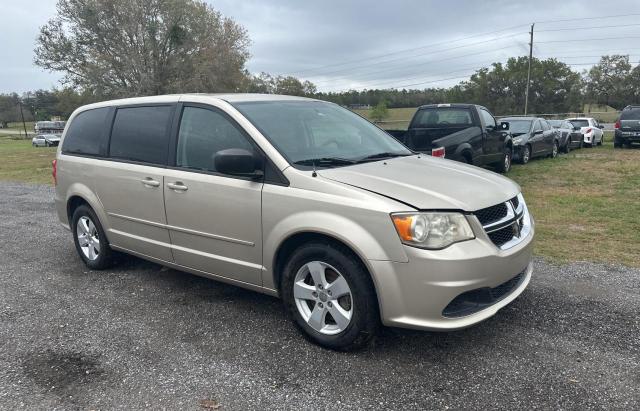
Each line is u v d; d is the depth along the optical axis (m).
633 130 19.80
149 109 4.69
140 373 3.29
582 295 4.33
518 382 3.05
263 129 3.86
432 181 3.54
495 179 3.88
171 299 4.55
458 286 3.06
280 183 3.60
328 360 3.39
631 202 8.42
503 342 3.54
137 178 4.56
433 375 3.16
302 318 3.62
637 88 61.38
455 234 3.13
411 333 3.70
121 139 4.89
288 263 3.61
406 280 3.11
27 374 3.31
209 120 4.15
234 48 38.22
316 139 4.11
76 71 35.47
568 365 3.22
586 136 21.02
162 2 34.28
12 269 5.56
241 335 3.79
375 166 3.81
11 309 4.40
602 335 3.61
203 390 3.07
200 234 4.12
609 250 5.66
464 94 60.72
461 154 9.52
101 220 5.11
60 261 5.83
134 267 5.51
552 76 57.66
